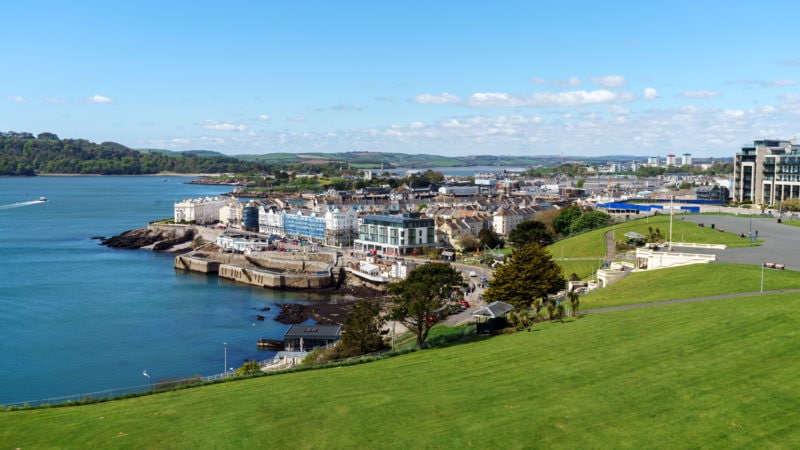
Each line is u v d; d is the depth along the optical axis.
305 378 90.56
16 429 72.12
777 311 92.12
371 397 76.81
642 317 103.12
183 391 89.00
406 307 120.81
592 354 86.31
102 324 197.00
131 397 87.94
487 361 90.38
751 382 69.81
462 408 70.44
